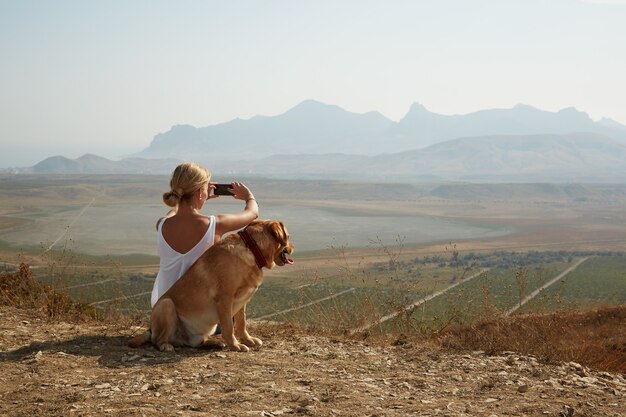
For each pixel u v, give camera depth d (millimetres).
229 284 5895
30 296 8734
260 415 4082
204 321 6039
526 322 8352
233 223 6211
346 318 8281
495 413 4484
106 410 4066
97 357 5621
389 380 5406
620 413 4637
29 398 4344
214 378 5031
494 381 5527
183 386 4754
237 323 6402
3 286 8953
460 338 7617
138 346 6062
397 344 7336
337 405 4461
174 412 4078
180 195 6086
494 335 7547
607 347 9195
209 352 5984
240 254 5867
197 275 5953
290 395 4629
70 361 5441
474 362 6289
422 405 4617
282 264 6062
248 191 6539
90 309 8320
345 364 5941
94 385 4707
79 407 4125
